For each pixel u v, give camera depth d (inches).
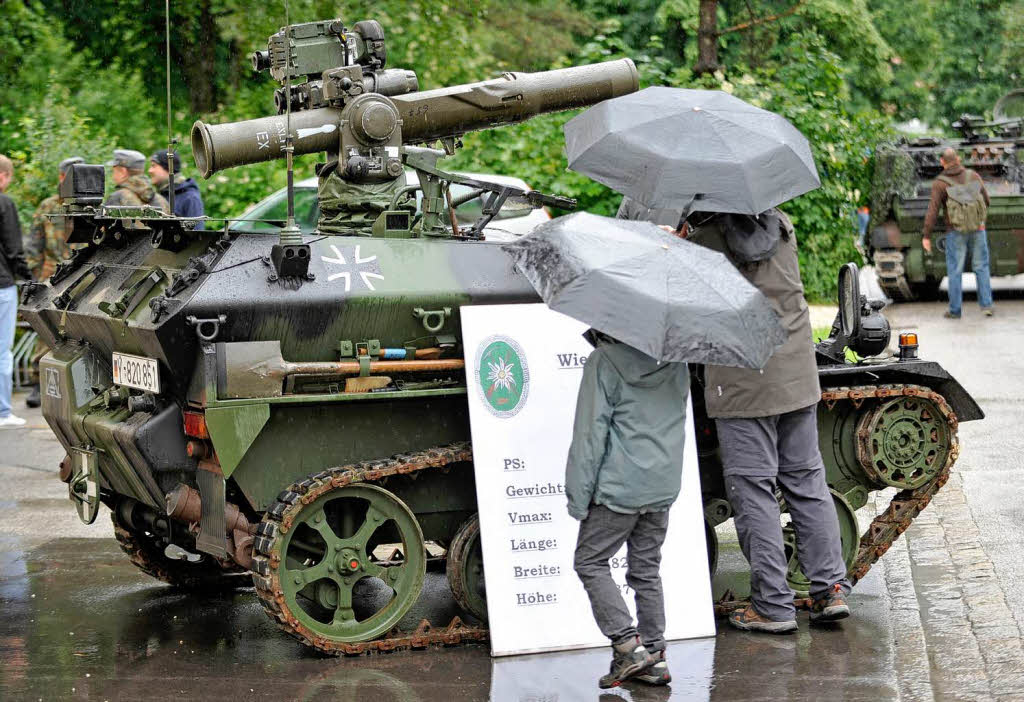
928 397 300.0
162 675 252.7
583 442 238.1
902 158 814.5
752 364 230.1
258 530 255.6
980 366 586.9
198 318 250.2
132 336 265.4
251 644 273.9
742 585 313.1
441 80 944.9
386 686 243.9
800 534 278.7
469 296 273.3
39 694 242.1
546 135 749.3
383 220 278.7
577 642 265.1
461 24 943.0
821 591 276.5
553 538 267.7
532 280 236.5
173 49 919.7
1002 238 806.5
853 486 308.0
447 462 268.2
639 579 246.5
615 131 263.1
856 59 1193.4
